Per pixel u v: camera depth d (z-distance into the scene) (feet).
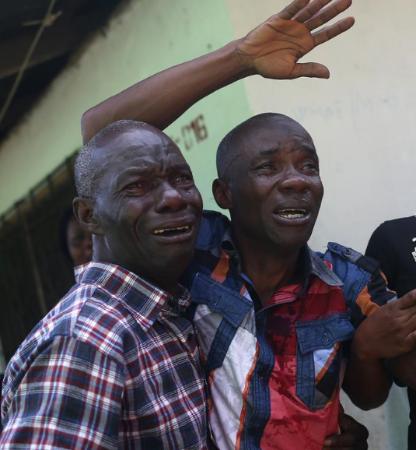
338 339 5.68
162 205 4.90
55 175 13.66
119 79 11.05
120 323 4.74
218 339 5.57
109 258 5.26
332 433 5.76
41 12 9.74
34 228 15.33
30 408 4.34
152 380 4.78
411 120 9.29
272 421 5.39
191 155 9.69
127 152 4.97
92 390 4.37
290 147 5.62
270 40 5.90
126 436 4.66
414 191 9.20
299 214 5.60
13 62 10.62
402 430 8.70
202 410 5.04
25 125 14.55
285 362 5.60
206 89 6.11
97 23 11.21
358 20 9.12
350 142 8.84
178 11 9.36
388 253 6.89
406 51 9.37
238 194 5.81
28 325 16.80
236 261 5.93
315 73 6.06
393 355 5.52
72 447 4.21
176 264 5.02
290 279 5.91
